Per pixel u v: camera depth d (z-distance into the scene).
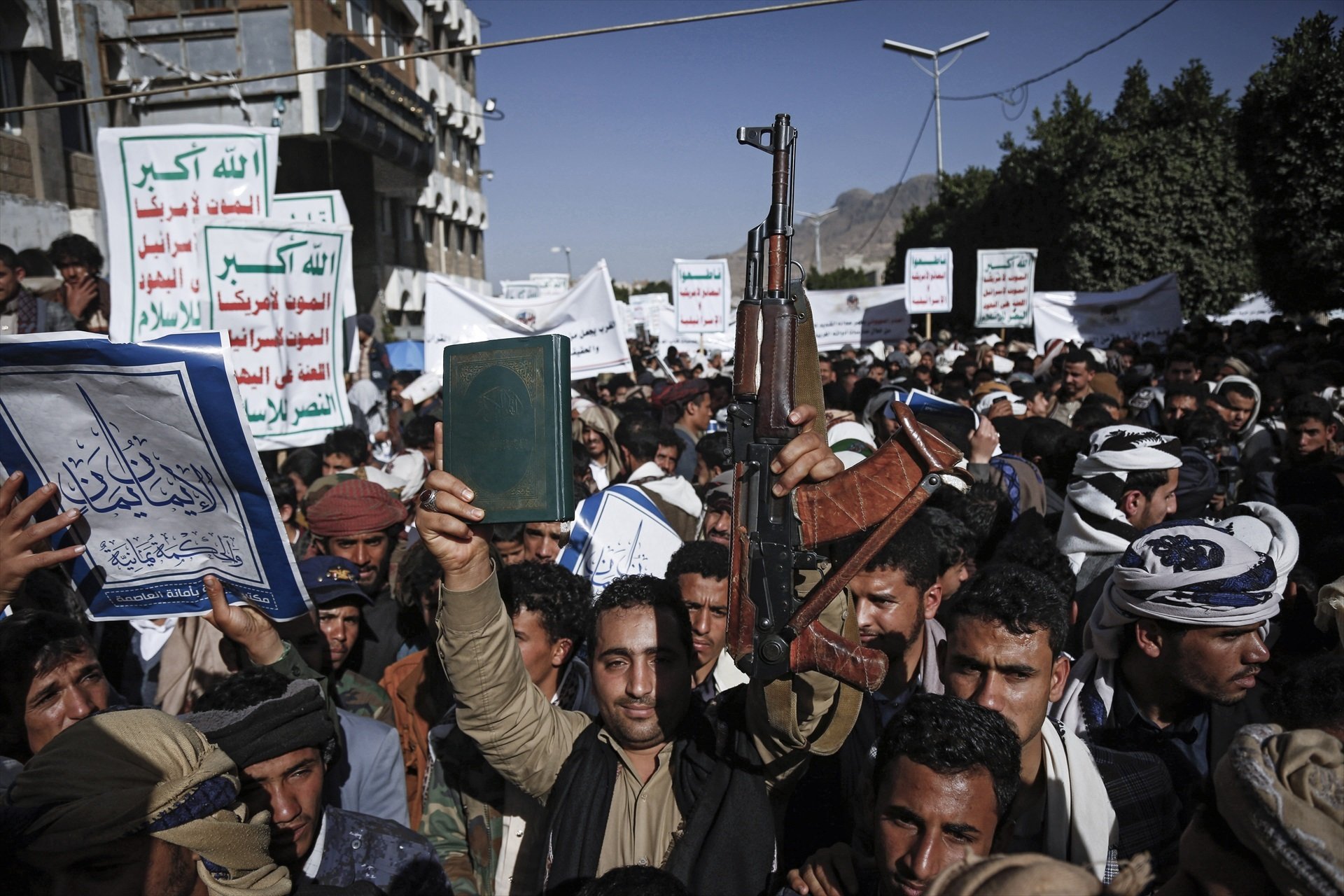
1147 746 2.59
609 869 2.19
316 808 2.31
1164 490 3.75
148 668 3.72
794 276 1.86
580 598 3.03
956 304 30.92
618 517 4.29
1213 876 1.29
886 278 41.09
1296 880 1.13
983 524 4.12
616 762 2.30
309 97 17.28
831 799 2.40
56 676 2.42
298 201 7.53
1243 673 2.44
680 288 16.22
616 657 2.26
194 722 2.15
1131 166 21.59
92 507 2.45
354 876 2.34
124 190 5.45
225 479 2.36
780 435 1.82
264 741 2.15
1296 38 16.92
